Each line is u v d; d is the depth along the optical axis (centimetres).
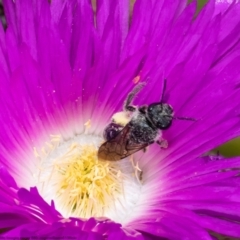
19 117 13
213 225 11
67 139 14
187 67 13
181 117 12
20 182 13
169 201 12
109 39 13
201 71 12
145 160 13
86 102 14
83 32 13
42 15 13
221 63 13
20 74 12
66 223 11
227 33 13
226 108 12
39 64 13
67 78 13
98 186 13
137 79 13
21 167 13
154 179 13
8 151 13
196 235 11
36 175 13
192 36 13
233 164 12
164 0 13
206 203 12
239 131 12
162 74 13
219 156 13
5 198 11
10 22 13
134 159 13
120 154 12
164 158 13
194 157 12
